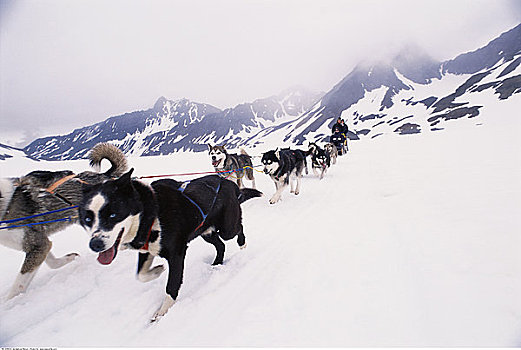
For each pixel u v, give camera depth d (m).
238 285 2.55
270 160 5.61
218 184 2.97
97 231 1.92
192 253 3.38
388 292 2.18
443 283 2.18
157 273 2.54
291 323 1.96
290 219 4.45
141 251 2.35
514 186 4.44
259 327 1.96
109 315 2.26
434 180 5.62
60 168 10.41
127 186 2.06
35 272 2.60
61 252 3.56
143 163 12.04
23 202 2.58
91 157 3.24
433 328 1.76
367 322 1.89
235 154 7.08
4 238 2.48
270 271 2.76
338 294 2.23
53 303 2.45
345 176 7.93
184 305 2.29
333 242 3.29
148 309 2.33
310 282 2.46
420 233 3.17
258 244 3.51
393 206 4.38
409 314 1.91
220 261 3.07
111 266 3.07
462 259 2.49
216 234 3.04
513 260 2.37
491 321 1.74
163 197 2.32
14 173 9.13
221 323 2.05
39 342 1.98
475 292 2.03
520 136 11.46
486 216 3.38
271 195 6.35
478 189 4.54
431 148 11.26
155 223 2.22
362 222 3.86
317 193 6.16
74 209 2.83
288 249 3.25
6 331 2.12
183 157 15.03
